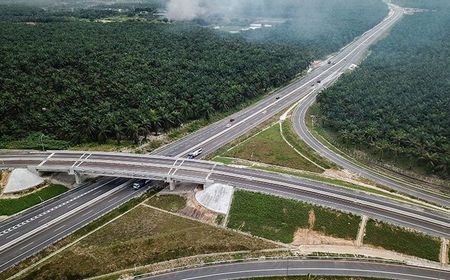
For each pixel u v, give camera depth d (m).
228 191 179.88
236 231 164.75
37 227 163.25
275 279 142.88
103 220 168.88
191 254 153.38
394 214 169.50
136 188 190.12
